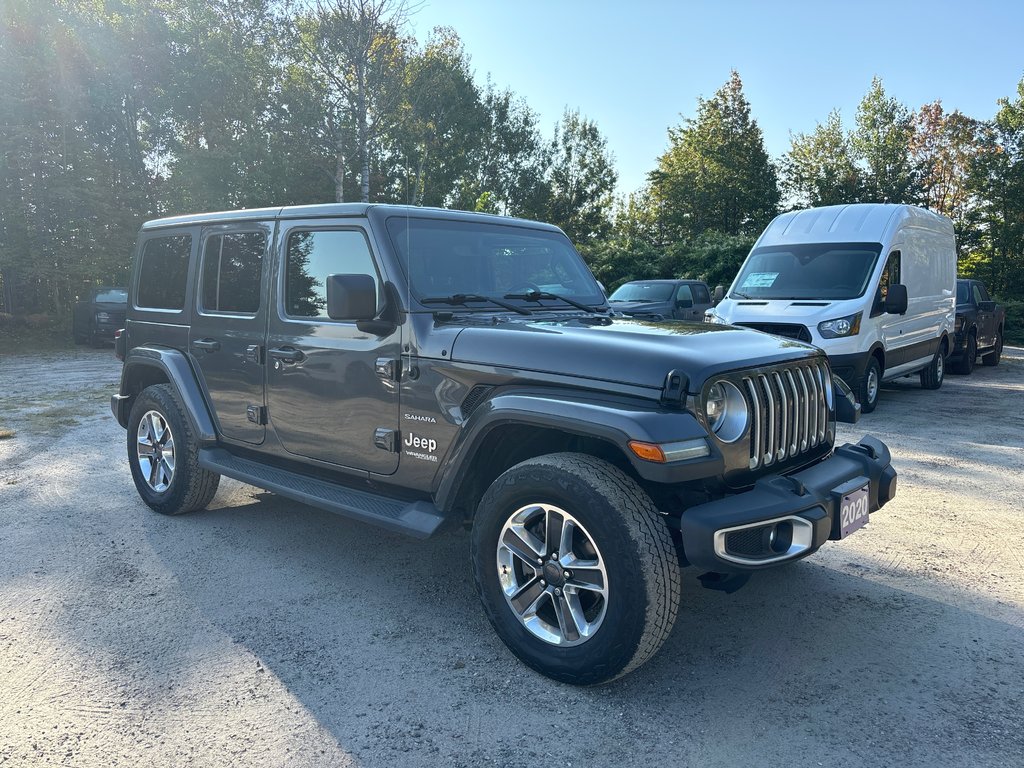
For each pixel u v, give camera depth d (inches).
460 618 141.3
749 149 1509.6
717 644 130.3
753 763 97.2
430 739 103.0
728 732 104.3
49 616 140.8
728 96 1539.1
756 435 119.6
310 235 160.2
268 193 1051.9
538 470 115.4
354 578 160.4
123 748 100.6
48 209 826.8
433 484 137.3
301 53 1040.2
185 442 191.3
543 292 164.9
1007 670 121.0
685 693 114.6
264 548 178.2
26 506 211.3
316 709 110.3
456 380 131.3
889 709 109.8
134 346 214.5
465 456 127.0
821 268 392.2
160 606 145.6
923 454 279.1
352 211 151.0
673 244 1136.8
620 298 600.4
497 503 121.0
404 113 1202.6
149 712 109.3
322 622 139.0
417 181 1370.6
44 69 801.6
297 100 1056.8
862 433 321.4
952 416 369.7
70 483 235.8
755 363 120.7
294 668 122.2
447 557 173.3
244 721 107.1
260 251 172.1
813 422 137.2
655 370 111.6
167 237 205.2
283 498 221.5
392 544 181.8
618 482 111.0
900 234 399.2
